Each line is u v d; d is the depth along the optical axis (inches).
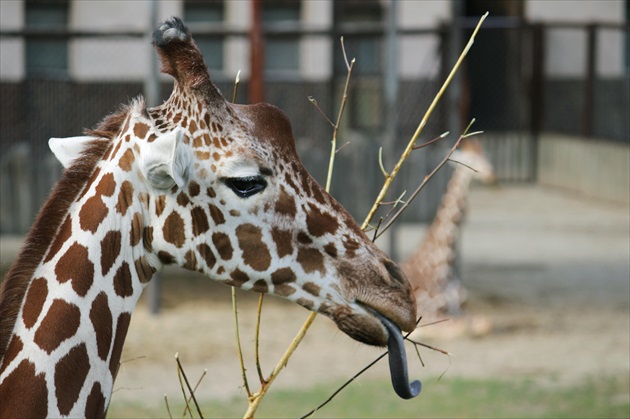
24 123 1151.0
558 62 1846.7
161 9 1561.3
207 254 278.5
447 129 1147.9
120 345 277.6
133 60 1487.5
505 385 757.3
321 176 1117.7
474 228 1477.6
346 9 1718.8
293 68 1492.4
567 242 1376.7
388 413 679.7
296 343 316.2
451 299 909.2
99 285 272.5
